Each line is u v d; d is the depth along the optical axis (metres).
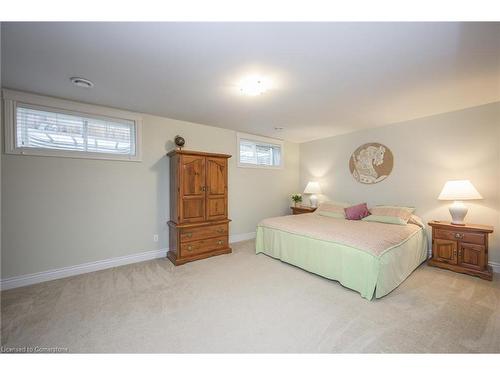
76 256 2.75
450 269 2.81
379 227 2.95
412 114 3.26
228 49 1.70
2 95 2.32
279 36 1.54
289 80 2.21
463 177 3.02
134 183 3.18
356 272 2.27
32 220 2.50
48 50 1.69
